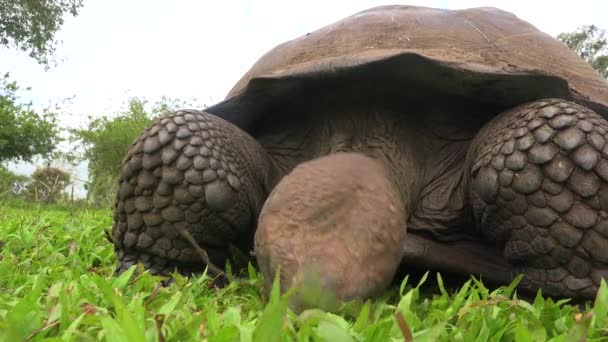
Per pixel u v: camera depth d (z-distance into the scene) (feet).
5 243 11.84
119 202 8.95
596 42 40.73
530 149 7.28
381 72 8.27
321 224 6.03
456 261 8.31
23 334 4.72
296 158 10.00
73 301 6.09
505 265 8.41
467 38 9.37
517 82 8.05
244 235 9.21
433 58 8.04
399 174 8.69
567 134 7.12
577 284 7.18
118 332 4.34
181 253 8.73
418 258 8.14
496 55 8.97
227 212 8.51
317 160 7.28
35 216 19.39
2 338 4.47
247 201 8.82
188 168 8.32
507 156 7.44
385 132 9.05
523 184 7.27
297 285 5.44
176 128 8.51
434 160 9.23
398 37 9.22
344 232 6.01
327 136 9.43
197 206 8.38
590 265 7.12
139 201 8.68
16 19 71.31
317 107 9.50
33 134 58.80
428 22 9.86
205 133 8.55
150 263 8.99
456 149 9.21
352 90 8.93
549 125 7.29
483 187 7.68
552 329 5.80
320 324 4.48
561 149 7.12
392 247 6.26
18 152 59.82
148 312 5.90
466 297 7.55
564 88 8.04
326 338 4.34
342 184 6.49
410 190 8.67
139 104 57.88
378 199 6.52
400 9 11.06
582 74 9.85
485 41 9.41
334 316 5.09
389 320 5.32
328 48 9.46
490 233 7.99
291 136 10.11
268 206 6.40
